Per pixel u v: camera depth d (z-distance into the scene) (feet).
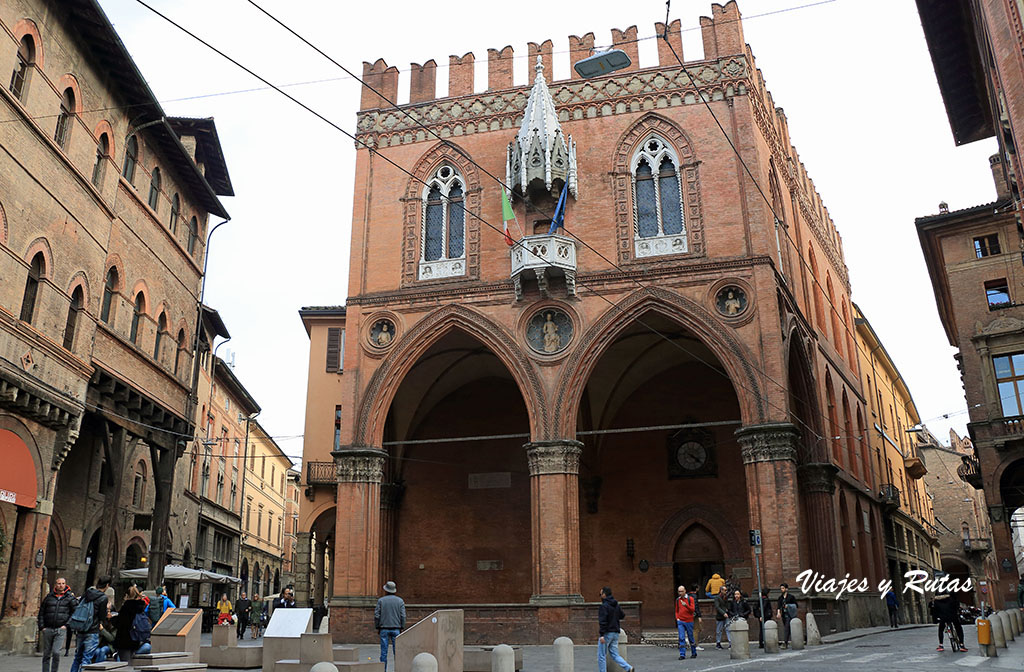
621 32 110.73
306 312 144.36
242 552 196.85
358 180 114.01
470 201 108.99
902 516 169.89
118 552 111.86
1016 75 55.62
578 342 99.19
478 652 55.42
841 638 87.15
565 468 95.71
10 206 73.10
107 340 92.84
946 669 53.88
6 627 73.10
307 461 137.59
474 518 121.70
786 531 86.84
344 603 95.91
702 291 97.25
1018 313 123.95
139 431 101.55
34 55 77.36
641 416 122.21
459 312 103.96
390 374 104.17
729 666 59.41
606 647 54.29
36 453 77.77
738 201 99.60
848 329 151.64
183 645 58.49
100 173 90.94
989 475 118.93
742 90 103.30
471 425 125.90
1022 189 74.90
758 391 92.38
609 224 102.94
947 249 131.44
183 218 117.91
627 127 106.01
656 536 116.57
